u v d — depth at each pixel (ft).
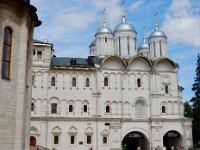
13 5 87.66
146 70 255.29
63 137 229.66
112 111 241.96
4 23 84.79
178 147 247.09
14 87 86.22
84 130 233.76
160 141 244.22
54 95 235.40
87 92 241.35
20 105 86.74
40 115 229.45
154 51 285.43
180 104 256.32
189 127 252.83
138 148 241.14
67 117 232.73
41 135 226.58
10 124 83.66
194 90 281.33
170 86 256.73
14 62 87.15
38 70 235.81
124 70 250.78
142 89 251.19
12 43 87.30
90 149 229.66
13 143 83.92
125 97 246.88
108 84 246.27
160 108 251.19
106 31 277.23
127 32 281.74
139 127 244.22
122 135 239.71
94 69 244.42
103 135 235.40
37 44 236.22
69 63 246.88
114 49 285.64
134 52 280.92
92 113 238.68
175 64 259.60
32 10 94.02
